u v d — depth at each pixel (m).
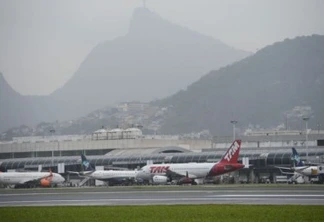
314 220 167.75
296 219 170.62
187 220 175.88
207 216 183.75
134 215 192.12
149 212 199.25
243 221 169.88
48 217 195.12
